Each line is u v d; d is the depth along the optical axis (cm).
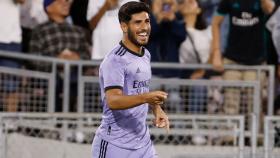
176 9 2550
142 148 1512
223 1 2511
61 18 2495
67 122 2202
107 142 1502
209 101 2492
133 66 1440
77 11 2497
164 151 2336
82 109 2423
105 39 2459
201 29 2566
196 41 2556
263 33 2534
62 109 2459
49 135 2344
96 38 2472
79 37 2497
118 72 1427
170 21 2545
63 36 2484
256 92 2469
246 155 2252
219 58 2494
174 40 2559
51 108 2427
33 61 2500
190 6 2550
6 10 2459
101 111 2470
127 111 1474
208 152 2344
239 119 2219
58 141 2273
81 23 2505
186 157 2319
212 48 2503
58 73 2491
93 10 2470
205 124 2250
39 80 2450
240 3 2508
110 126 1495
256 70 2506
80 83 2425
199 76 2555
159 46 2555
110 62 1431
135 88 1456
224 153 2309
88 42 2511
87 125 2322
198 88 2489
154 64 2461
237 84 2469
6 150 2136
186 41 2558
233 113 2481
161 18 2539
